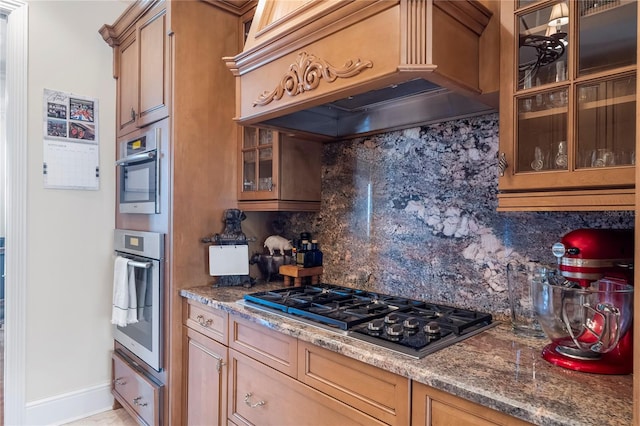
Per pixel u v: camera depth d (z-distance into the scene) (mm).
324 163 2201
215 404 1807
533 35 1144
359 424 1174
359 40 1210
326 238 2186
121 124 2594
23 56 2332
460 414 953
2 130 3705
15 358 2305
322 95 1318
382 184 1916
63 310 2477
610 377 967
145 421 2150
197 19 2090
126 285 2248
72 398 2494
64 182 2477
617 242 1090
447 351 1151
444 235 1673
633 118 962
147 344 2172
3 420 2398
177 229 2020
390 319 1358
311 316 1465
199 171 2096
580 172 1020
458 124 1629
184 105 2039
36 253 2379
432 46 1087
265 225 2438
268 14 1618
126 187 2484
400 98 1713
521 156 1155
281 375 1453
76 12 2537
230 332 1720
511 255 1469
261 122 1725
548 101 1111
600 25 1018
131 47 2445
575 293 1037
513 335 1305
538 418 805
